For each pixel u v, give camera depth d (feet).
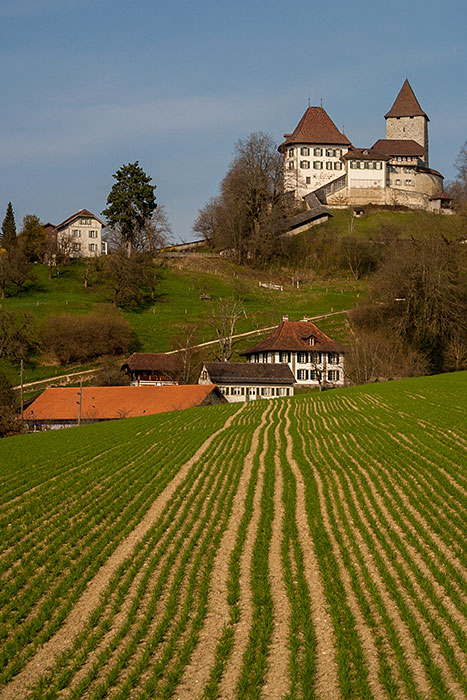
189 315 453.17
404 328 341.00
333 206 646.74
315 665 59.21
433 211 637.71
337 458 129.29
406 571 75.87
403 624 64.90
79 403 269.03
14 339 378.94
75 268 536.42
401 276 363.56
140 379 344.49
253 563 79.51
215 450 144.05
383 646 61.46
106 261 527.81
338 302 483.10
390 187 655.76
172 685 56.95
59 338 380.58
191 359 369.30
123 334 391.24
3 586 76.38
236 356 389.80
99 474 123.34
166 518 96.94
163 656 60.95
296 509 99.66
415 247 370.32
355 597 70.79
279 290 519.60
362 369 331.16
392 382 255.70
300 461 128.47
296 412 202.39
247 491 108.78
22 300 465.47
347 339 398.01
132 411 268.82
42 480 120.98
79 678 58.85
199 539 88.69
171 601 70.79
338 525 92.12
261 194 588.09
